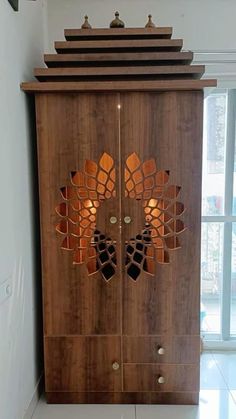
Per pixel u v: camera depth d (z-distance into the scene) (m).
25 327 2.12
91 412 2.23
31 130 2.27
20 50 2.07
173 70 2.12
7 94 1.85
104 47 2.18
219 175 2.96
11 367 1.87
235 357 2.93
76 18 2.74
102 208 2.21
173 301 2.25
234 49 2.75
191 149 2.16
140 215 2.21
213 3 2.71
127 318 2.26
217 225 2.99
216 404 2.31
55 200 2.21
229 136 2.91
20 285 2.04
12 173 1.92
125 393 2.30
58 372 2.29
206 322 3.10
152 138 2.15
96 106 2.14
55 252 2.24
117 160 2.17
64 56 2.17
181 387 2.29
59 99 2.14
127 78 2.17
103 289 2.25
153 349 2.27
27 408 2.14
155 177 2.19
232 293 3.05
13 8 1.92
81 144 2.17
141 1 2.71
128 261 2.24
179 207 2.21
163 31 2.20
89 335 2.28
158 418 2.18
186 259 2.23
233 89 2.87
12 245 1.90
